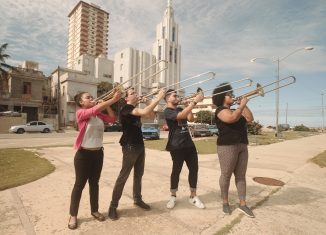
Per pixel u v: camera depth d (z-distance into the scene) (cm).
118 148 1245
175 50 7094
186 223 350
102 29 10319
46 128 2909
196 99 387
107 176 613
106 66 6606
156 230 329
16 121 3056
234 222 354
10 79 3672
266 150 1294
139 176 399
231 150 380
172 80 6806
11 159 852
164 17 7156
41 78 3856
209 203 428
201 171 686
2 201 428
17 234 314
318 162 884
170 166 763
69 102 4012
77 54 9988
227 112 370
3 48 3316
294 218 375
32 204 414
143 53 6625
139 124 375
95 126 340
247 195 479
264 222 358
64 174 627
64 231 323
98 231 324
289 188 537
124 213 381
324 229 341
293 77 362
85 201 426
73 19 10438
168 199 446
